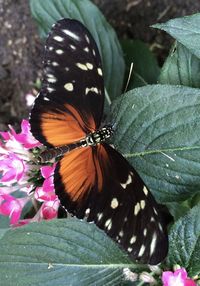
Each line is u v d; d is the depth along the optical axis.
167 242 0.10
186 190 0.12
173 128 0.12
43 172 0.12
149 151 0.12
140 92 0.12
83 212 0.10
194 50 0.12
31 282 0.12
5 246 0.12
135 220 0.10
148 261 0.10
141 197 0.10
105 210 0.10
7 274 0.12
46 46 0.10
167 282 0.11
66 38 0.10
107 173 0.10
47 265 0.12
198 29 0.12
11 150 0.12
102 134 0.11
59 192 0.10
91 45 0.10
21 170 0.12
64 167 0.11
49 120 0.11
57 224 0.12
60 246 0.12
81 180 0.10
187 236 0.12
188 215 0.12
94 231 0.12
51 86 0.10
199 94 0.12
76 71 0.11
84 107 0.11
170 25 0.12
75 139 0.11
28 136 0.12
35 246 0.12
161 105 0.12
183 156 0.12
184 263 0.12
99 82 0.11
